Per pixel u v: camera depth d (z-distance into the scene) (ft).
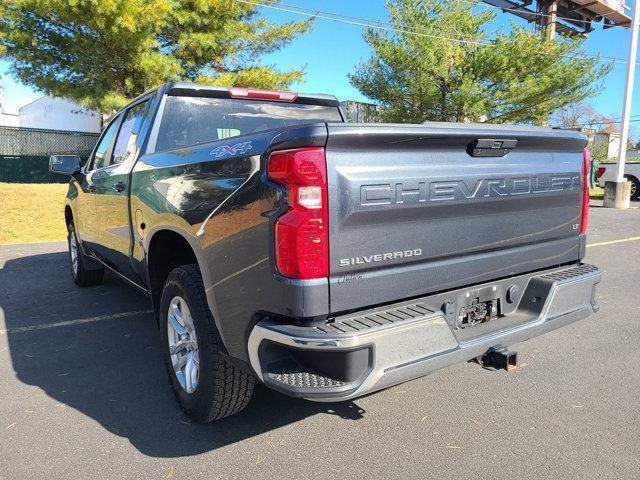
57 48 48.70
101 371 12.75
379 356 7.35
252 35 53.26
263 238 7.59
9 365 13.12
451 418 10.43
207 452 9.22
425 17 67.97
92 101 48.19
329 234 7.36
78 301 18.94
